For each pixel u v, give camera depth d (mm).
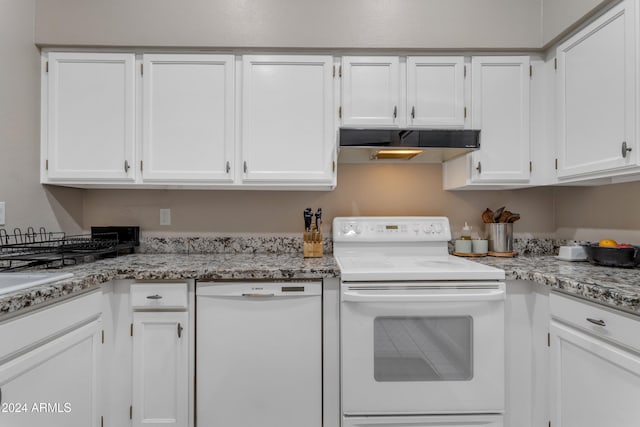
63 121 1743
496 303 1425
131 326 1462
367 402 1412
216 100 1766
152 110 1753
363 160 2088
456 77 1794
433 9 1775
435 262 1697
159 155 1755
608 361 1085
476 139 1608
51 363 1115
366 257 1898
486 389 1416
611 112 1382
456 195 2096
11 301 951
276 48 1771
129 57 1754
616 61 1357
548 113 1785
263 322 1473
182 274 1439
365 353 1415
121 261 1716
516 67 1809
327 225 2104
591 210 1821
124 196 2070
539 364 1428
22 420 1004
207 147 1766
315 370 1477
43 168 1739
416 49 1779
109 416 1443
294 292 1473
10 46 1577
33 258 1403
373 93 1786
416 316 1425
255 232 2094
